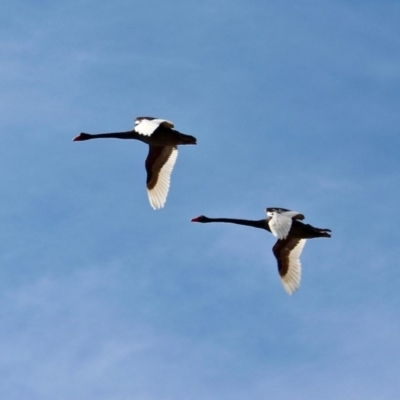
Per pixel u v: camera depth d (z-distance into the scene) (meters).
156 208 53.09
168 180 53.09
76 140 54.72
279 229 45.56
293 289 50.81
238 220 54.78
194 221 55.12
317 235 50.28
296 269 51.03
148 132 48.28
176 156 53.16
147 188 53.56
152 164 53.41
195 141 51.78
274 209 47.00
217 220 55.03
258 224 54.78
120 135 54.44
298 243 51.25
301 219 47.12
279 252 51.41
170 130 51.59
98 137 54.44
